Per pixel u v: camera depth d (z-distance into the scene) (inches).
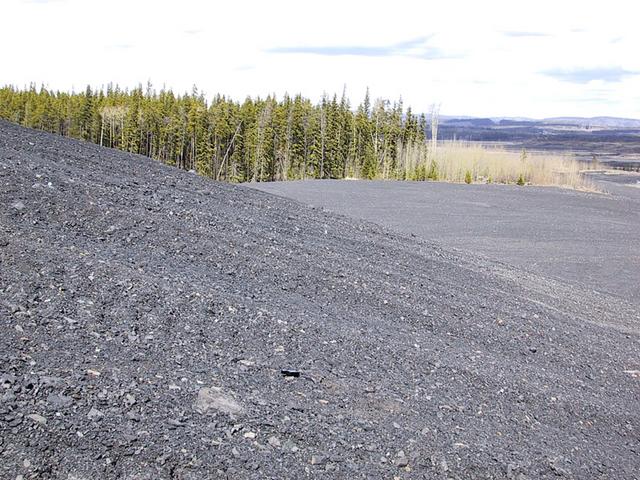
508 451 142.5
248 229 284.0
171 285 185.3
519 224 641.0
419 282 272.8
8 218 198.7
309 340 177.5
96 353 140.2
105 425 115.5
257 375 151.2
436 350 196.9
